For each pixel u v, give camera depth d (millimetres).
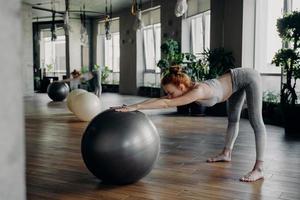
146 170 2777
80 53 15359
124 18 13289
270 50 7086
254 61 7148
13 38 639
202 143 4551
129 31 13078
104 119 2721
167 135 5133
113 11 13617
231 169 3330
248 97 2975
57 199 2570
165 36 10875
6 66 629
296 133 5293
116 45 14742
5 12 624
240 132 5352
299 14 4957
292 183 2934
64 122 6352
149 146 2701
